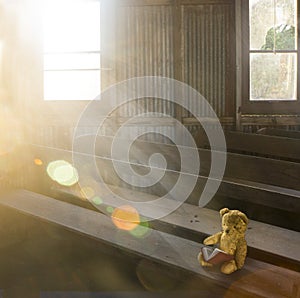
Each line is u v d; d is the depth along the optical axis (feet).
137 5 16.93
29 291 11.06
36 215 12.75
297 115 17.07
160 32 17.03
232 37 16.96
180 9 16.87
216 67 17.08
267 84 17.11
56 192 14.69
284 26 16.93
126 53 17.12
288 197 9.82
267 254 9.32
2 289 11.19
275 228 10.64
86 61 17.21
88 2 16.99
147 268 10.27
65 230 12.12
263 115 17.04
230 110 17.15
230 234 8.85
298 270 8.93
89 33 17.11
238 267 8.91
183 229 10.85
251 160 12.64
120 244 10.52
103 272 11.96
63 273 12.02
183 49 17.01
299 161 14.64
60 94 17.35
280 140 14.57
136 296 10.61
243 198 10.64
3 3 16.69
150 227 11.55
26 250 13.55
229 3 16.89
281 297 8.07
